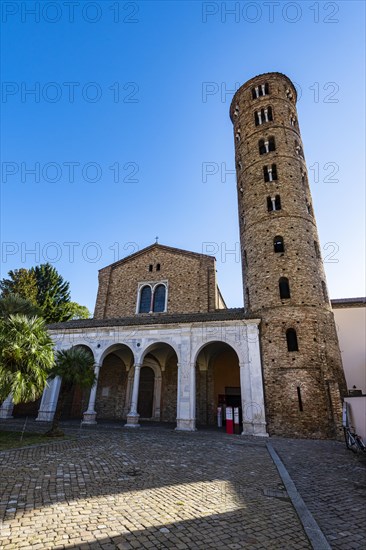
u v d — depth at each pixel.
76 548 4.82
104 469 9.81
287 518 6.33
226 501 7.23
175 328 24.78
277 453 13.76
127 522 5.87
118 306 34.06
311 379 20.75
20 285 43.03
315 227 27.94
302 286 23.89
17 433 17.36
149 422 27.48
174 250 35.03
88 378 18.45
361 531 5.83
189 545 5.09
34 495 7.10
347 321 29.52
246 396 21.12
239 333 23.16
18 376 14.63
